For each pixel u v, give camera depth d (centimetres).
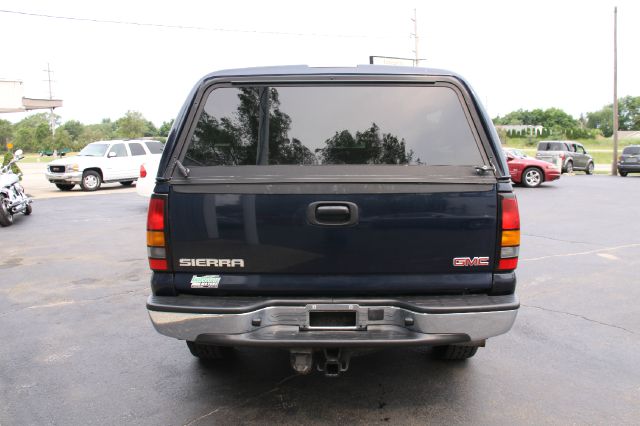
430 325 293
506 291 310
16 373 404
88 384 383
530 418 329
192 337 297
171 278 309
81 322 521
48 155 6247
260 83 318
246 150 315
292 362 309
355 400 353
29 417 337
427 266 304
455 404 347
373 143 315
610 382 380
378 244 301
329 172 306
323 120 317
